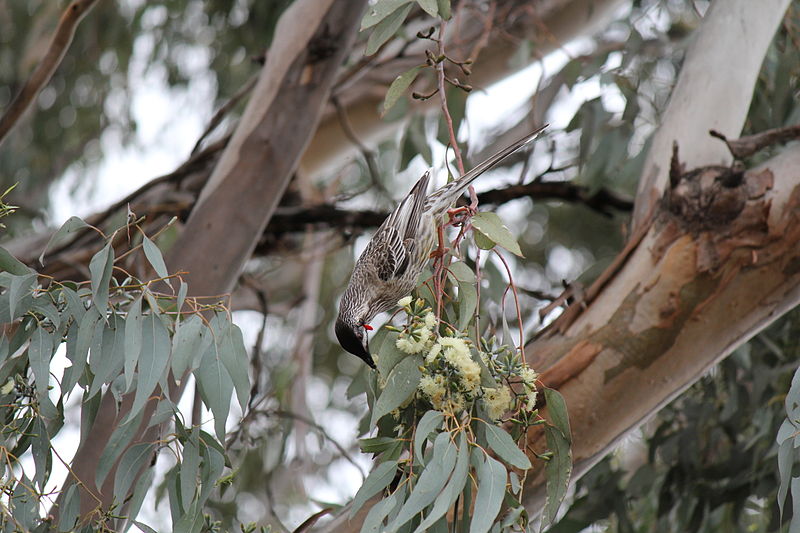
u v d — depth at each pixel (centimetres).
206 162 896
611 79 827
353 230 944
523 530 426
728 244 546
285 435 872
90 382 461
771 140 568
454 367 406
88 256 877
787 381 802
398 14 506
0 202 436
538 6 926
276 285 1327
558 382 541
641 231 567
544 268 1392
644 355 543
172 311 453
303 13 738
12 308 412
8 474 427
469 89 486
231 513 921
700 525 781
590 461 552
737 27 627
